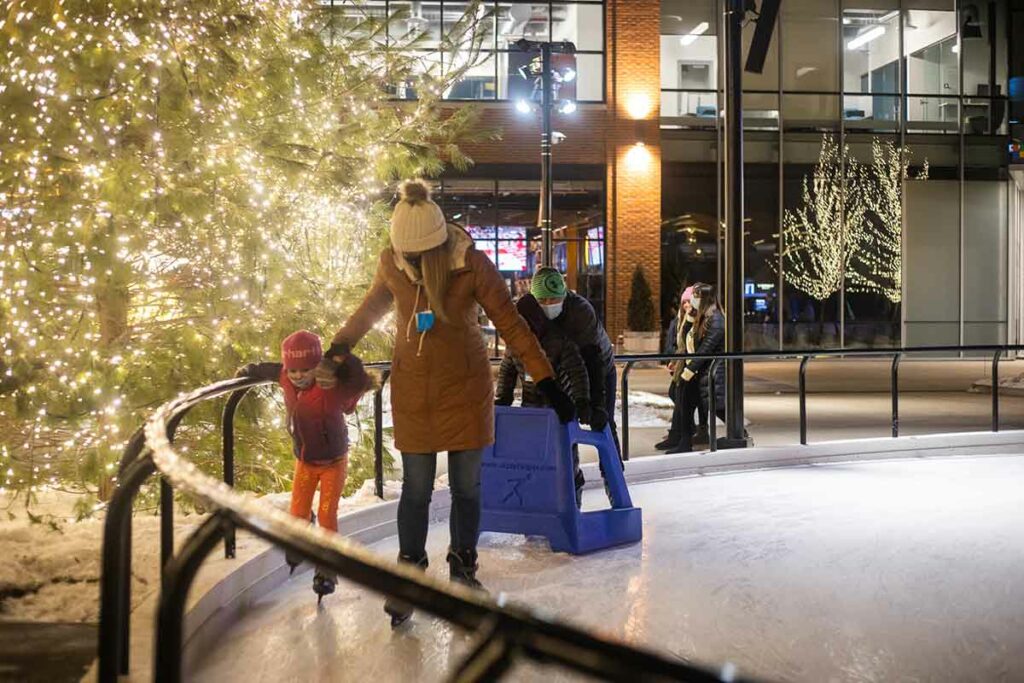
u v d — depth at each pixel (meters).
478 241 30.05
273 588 5.86
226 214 7.79
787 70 31.11
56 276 7.54
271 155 8.24
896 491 9.11
